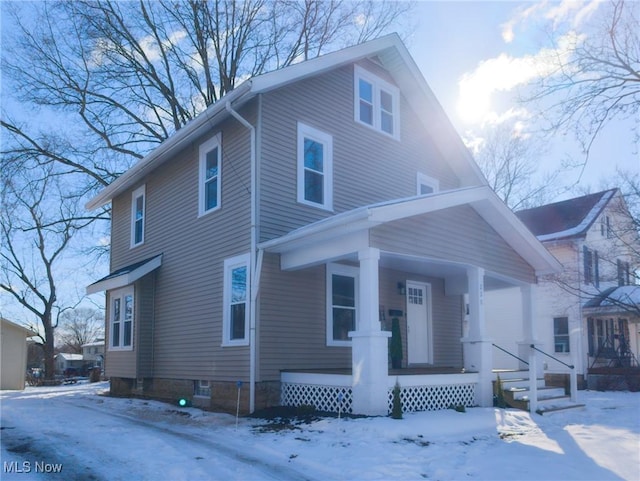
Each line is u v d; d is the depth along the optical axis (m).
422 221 10.66
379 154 14.05
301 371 10.85
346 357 12.38
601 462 7.31
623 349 21.61
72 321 71.94
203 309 12.55
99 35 21.91
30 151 22.00
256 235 11.10
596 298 20.44
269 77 11.27
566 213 22.98
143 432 9.17
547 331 20.95
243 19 22.62
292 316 11.46
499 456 7.54
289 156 11.91
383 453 7.41
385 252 9.87
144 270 14.10
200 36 22.34
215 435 8.88
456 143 15.71
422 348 14.58
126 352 14.91
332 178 12.71
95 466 6.95
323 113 12.84
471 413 10.42
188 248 13.40
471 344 11.87
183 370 13.06
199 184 13.17
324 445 7.88
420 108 15.39
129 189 16.89
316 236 10.25
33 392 18.31
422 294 14.94
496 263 12.57
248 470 6.78
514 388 12.11
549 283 20.98
